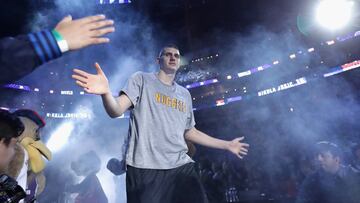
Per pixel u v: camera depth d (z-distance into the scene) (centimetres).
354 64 1254
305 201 416
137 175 220
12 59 92
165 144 234
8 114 193
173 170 231
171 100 250
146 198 214
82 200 441
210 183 928
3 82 94
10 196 184
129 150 231
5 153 190
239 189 973
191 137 283
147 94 240
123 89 231
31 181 277
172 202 223
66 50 103
